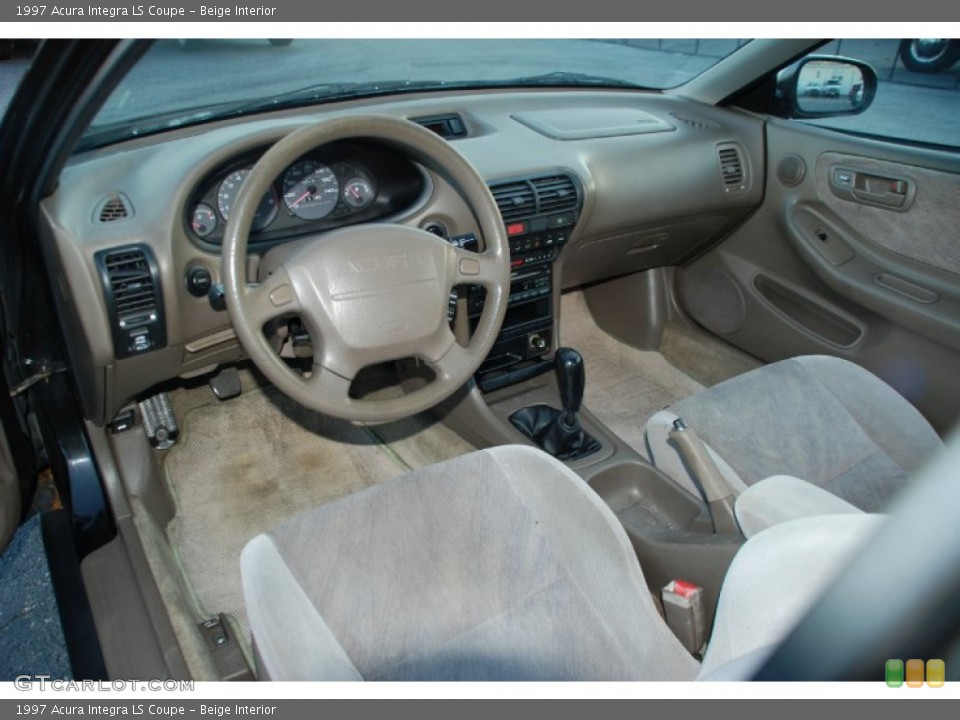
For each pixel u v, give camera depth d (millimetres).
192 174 1513
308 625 1117
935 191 1938
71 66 1069
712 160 2230
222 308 1525
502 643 1158
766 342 2471
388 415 1510
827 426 1758
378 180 1754
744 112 2383
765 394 1812
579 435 1993
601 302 2869
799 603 843
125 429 1887
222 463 2158
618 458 1952
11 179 1390
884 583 537
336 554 1268
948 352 1971
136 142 1680
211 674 1356
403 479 1397
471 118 2115
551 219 1949
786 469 1678
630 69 2631
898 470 1698
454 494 1373
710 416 1767
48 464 2041
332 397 1456
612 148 2074
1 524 1752
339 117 1370
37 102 1168
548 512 1342
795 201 2264
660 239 2373
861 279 2125
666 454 1794
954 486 523
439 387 1550
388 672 1120
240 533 1959
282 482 2117
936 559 508
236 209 1315
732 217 2395
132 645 1416
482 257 1562
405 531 1311
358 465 2189
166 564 1634
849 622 556
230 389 2162
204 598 1775
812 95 2229
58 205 1462
